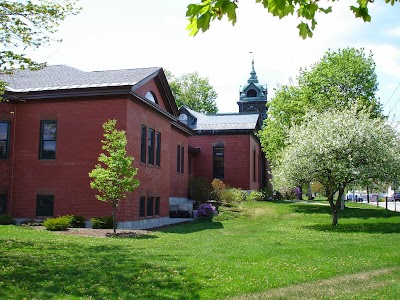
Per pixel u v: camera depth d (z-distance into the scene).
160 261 10.58
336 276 9.66
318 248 13.31
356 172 19.78
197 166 41.44
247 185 40.31
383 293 8.00
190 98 67.50
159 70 23.19
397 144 22.00
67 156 20.03
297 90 37.69
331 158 20.58
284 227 21.59
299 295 7.89
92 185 16.56
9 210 20.61
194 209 31.41
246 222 24.59
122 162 16.30
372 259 11.62
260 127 47.09
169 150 26.27
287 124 36.53
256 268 10.11
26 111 20.91
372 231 19.25
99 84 19.84
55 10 12.54
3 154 20.72
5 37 12.65
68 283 8.38
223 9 3.58
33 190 20.42
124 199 19.22
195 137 41.91
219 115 45.00
